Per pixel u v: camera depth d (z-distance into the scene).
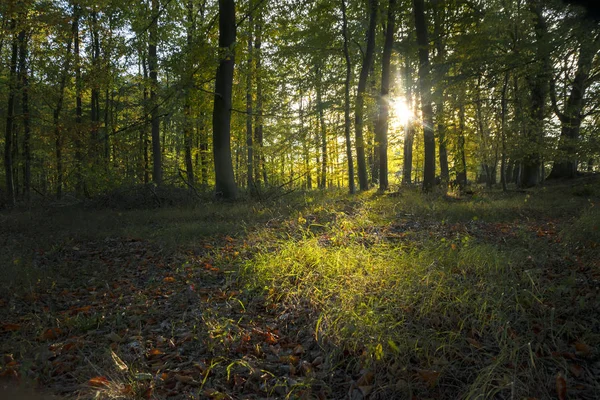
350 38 14.89
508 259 4.68
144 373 2.99
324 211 9.79
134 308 4.52
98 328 4.06
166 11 14.90
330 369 2.98
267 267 5.23
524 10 11.66
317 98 17.73
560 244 5.72
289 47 15.01
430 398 2.59
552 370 2.76
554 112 16.42
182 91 13.18
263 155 20.44
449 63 13.58
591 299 3.69
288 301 4.37
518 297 3.73
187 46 13.34
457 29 14.96
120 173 16.44
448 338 3.18
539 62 12.30
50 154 16.20
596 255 4.98
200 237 8.14
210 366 3.07
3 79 15.72
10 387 2.87
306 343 3.45
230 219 10.12
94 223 9.97
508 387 2.54
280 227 8.24
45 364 3.25
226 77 13.81
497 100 15.08
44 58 14.35
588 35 7.24
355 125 14.69
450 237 6.66
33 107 16.56
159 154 17.77
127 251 7.38
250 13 13.77
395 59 19.77
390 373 2.83
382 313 3.54
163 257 6.80
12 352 3.52
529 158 15.94
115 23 14.18
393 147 26.50
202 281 5.45
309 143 17.75
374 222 8.23
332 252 5.54
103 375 3.01
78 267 6.47
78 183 16.19
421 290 3.90
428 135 15.08
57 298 5.09
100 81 14.57
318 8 14.00
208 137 22.23
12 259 6.50
